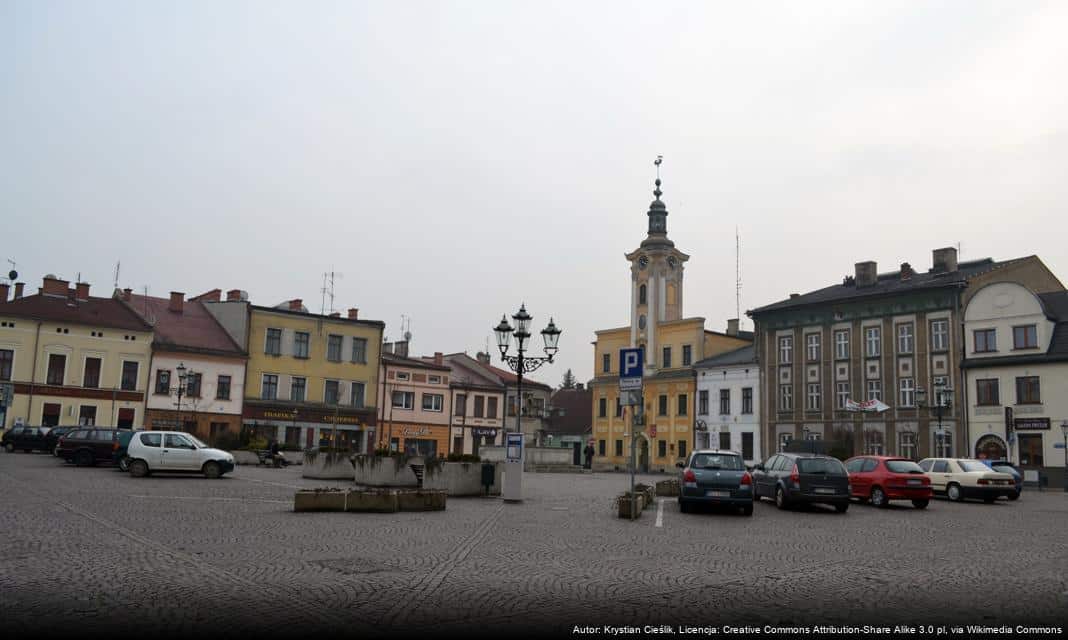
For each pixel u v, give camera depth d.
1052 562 13.18
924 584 10.91
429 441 71.69
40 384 54.44
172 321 63.31
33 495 20.20
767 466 26.03
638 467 75.12
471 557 12.44
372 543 13.66
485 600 9.33
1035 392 49.03
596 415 80.38
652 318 76.00
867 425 57.84
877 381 57.69
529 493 27.80
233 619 8.14
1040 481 47.41
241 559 11.59
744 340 76.69
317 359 66.12
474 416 75.12
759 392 65.00
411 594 9.52
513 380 80.25
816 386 61.50
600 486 34.00
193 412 59.75
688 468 21.56
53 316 55.56
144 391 58.03
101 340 56.84
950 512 24.62
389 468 27.94
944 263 57.56
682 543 14.83
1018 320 50.56
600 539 15.09
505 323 26.42
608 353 80.31
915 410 55.16
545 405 85.44
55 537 13.14
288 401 64.38
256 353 63.44
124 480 26.95
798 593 10.12
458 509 20.62
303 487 26.34
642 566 11.97
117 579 9.90
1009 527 19.47
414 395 71.25
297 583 9.97
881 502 26.48
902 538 16.58
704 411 69.50
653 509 22.16
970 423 51.97
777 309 64.19
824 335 61.19
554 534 15.70
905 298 56.62
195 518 16.47
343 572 10.80
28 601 8.64
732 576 11.27
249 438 46.56
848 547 14.83
